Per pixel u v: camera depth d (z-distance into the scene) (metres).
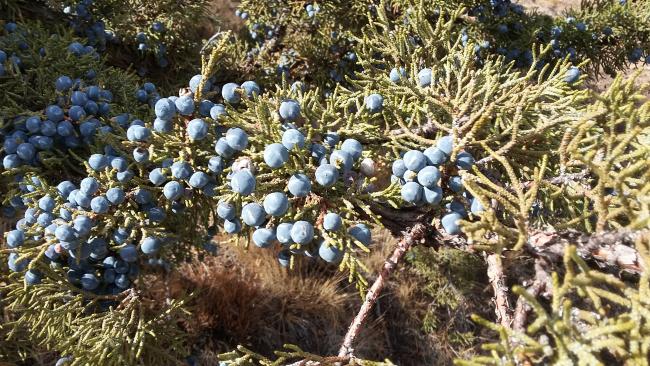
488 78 0.22
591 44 0.51
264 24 0.65
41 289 0.27
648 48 0.50
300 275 0.66
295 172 0.20
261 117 0.21
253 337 0.60
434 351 0.67
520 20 0.52
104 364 0.27
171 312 0.30
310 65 0.56
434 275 0.72
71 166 0.26
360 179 0.21
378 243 0.72
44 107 0.27
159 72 0.54
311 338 0.63
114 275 0.28
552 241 0.17
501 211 0.21
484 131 0.23
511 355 0.14
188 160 0.23
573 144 0.18
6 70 0.28
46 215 0.24
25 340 0.42
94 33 0.44
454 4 0.48
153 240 0.24
